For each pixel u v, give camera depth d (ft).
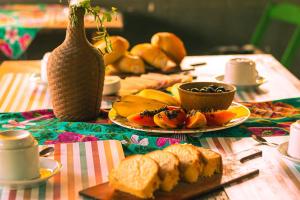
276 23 11.81
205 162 3.53
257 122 4.69
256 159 3.92
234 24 11.84
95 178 3.66
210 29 11.84
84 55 4.70
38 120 4.92
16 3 11.37
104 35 4.80
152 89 5.50
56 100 4.83
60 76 4.72
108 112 5.00
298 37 9.40
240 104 5.03
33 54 9.99
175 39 6.62
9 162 3.51
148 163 3.37
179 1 11.61
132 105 4.75
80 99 4.77
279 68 6.70
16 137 3.55
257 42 10.50
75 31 4.68
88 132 4.52
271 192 3.45
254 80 5.83
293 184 3.55
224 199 3.36
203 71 6.56
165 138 4.26
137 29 11.69
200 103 4.69
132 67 6.23
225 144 4.26
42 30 8.96
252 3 11.71
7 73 6.60
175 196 3.28
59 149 4.12
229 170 3.68
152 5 11.58
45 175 3.62
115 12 4.75
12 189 3.51
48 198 3.41
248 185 3.54
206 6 11.69
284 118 4.84
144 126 4.48
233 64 5.80
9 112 5.10
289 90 5.75
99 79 4.81
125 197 3.27
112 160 3.93
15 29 8.93
